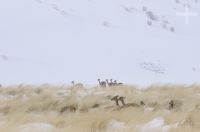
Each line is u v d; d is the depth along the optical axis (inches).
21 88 2479.1
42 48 7381.9
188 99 1824.6
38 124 1246.9
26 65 6407.5
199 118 1248.8
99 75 6412.4
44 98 1956.2
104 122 1243.8
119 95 1966.0
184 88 2218.3
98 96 1936.5
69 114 1667.1
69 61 7042.3
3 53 6712.6
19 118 1406.3
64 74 6294.3
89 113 1581.0
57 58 7101.4
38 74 6107.3
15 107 1825.8
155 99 1818.4
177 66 7564.0
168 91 2048.5
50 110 1815.9
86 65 6963.6
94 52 7682.1
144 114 1360.7
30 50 7209.6
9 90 2423.7
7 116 1562.5
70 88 2452.0
